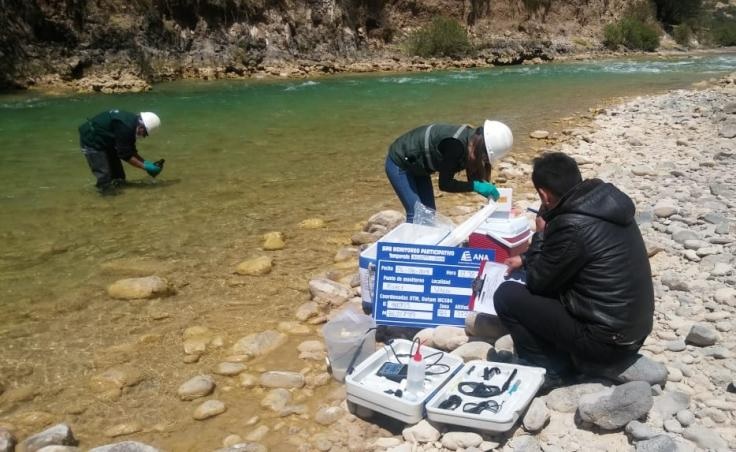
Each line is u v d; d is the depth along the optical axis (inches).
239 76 965.2
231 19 1016.9
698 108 538.9
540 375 141.6
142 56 911.0
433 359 154.4
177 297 215.3
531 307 143.8
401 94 754.8
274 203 318.3
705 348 156.5
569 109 621.9
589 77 971.9
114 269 237.9
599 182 141.0
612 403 127.3
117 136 331.0
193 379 162.1
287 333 189.2
